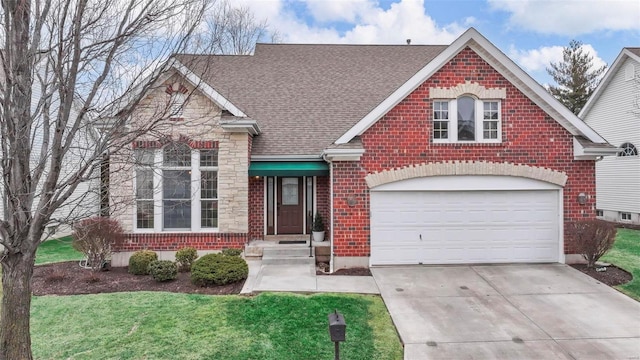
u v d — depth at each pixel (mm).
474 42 12516
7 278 5543
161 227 13461
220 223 13500
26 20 5008
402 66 19453
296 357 6973
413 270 12320
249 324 8203
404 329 8102
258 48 20625
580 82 40469
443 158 12727
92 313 8719
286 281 10984
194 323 8227
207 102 13281
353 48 20984
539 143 12805
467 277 11570
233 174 13477
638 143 21953
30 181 5320
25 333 5598
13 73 4922
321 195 15156
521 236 13062
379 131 12609
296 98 17062
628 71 22500
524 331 8039
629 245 16156
